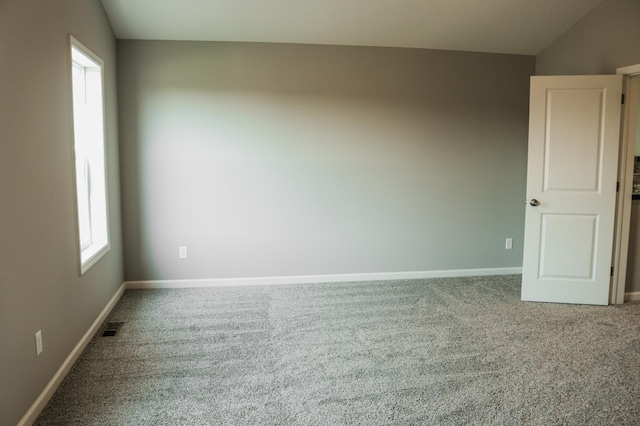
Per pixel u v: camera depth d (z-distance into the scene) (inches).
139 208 162.6
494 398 93.0
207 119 162.9
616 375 102.7
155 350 114.9
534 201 149.8
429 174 178.4
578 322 135.2
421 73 173.8
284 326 131.2
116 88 155.7
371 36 162.7
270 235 170.9
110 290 143.9
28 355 83.4
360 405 90.2
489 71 178.4
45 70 92.9
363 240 177.2
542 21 157.6
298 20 150.9
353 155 172.6
